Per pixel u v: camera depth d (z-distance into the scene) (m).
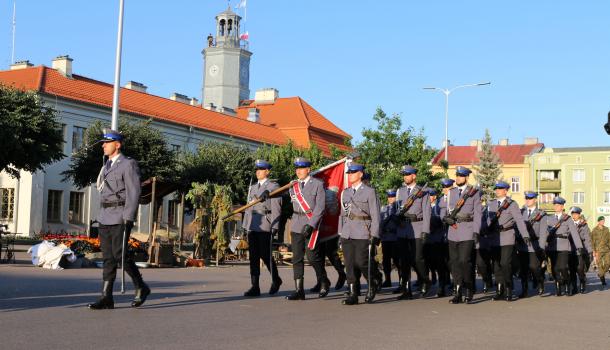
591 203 79.44
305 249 11.55
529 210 14.95
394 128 37.31
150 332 7.20
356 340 7.07
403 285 12.23
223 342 6.73
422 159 37.22
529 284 18.16
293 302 10.69
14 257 21.25
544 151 83.00
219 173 39.47
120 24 24.03
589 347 7.23
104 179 8.96
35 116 30.86
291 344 6.72
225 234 22.03
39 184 40.50
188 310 9.14
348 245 10.78
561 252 15.05
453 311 10.24
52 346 6.26
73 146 42.16
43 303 9.42
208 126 52.22
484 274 14.05
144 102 49.28
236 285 13.70
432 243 14.61
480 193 11.97
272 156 42.47
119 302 9.77
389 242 13.07
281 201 11.79
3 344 6.30
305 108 65.94
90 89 45.03
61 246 17.30
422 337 7.43
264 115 65.00
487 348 6.90
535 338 7.73
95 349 6.18
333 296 11.91
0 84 31.19
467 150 87.19
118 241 8.89
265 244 11.64
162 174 35.66
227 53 82.62
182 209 24.03
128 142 35.12
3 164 30.69
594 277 24.88
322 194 11.15
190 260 20.62
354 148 37.62
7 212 40.53
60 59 44.31
